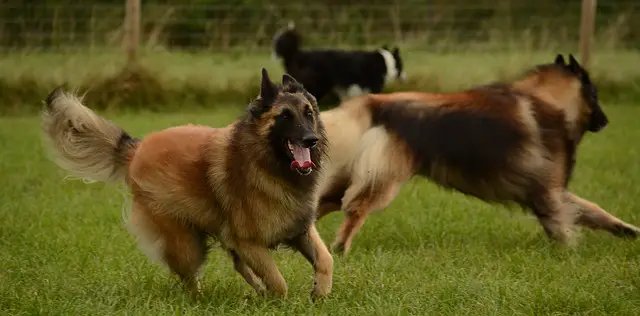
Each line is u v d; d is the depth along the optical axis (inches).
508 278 321.1
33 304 290.7
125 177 321.7
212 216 297.3
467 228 422.3
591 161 602.9
